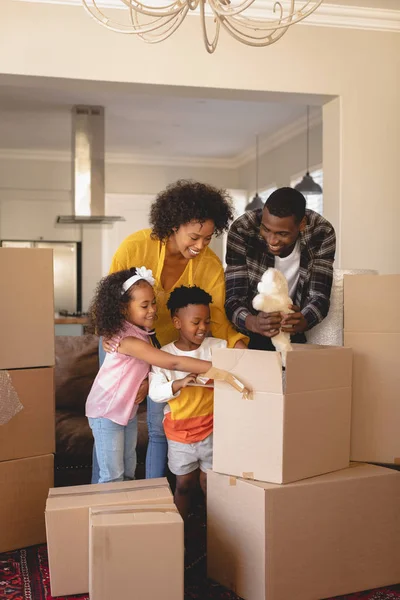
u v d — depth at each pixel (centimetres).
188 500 240
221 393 208
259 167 851
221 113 669
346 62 411
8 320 237
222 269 251
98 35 379
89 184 643
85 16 377
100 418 234
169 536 183
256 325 218
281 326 214
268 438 198
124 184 900
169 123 712
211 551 215
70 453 296
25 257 240
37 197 866
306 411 201
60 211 871
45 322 245
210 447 232
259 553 194
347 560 207
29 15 372
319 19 403
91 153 643
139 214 900
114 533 180
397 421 223
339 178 415
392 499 214
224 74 395
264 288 213
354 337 225
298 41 404
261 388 199
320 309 235
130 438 243
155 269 241
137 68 384
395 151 419
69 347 339
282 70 402
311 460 204
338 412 213
